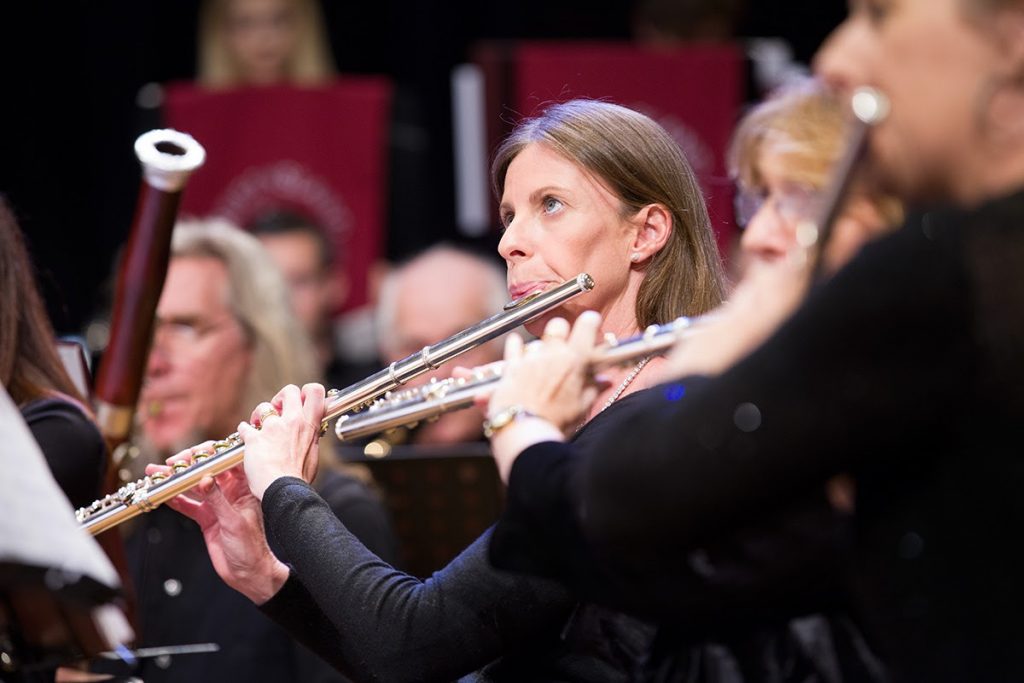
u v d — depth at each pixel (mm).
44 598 5184
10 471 4711
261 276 10289
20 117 18594
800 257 4617
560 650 6199
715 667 5453
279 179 15047
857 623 5184
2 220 7477
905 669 4426
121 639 5312
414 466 10047
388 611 6086
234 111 14938
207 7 16859
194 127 14898
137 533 9750
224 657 9258
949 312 4176
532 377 5098
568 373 5105
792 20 17672
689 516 4379
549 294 6195
